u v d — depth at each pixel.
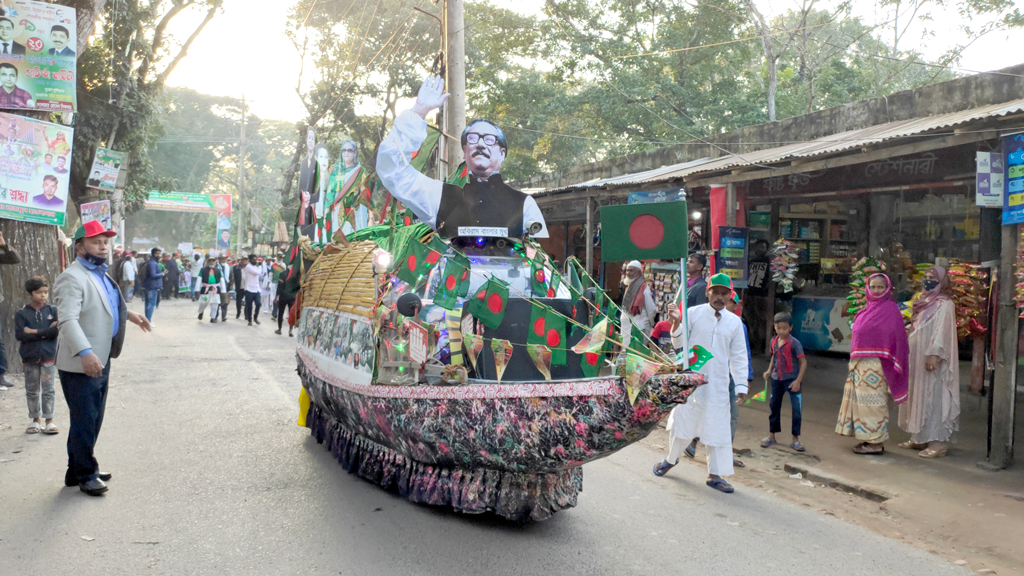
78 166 19.42
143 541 4.05
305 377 6.38
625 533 4.45
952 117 7.16
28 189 10.09
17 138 10.03
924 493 5.50
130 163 21.36
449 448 4.15
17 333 6.36
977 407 8.38
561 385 3.81
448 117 9.43
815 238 11.34
